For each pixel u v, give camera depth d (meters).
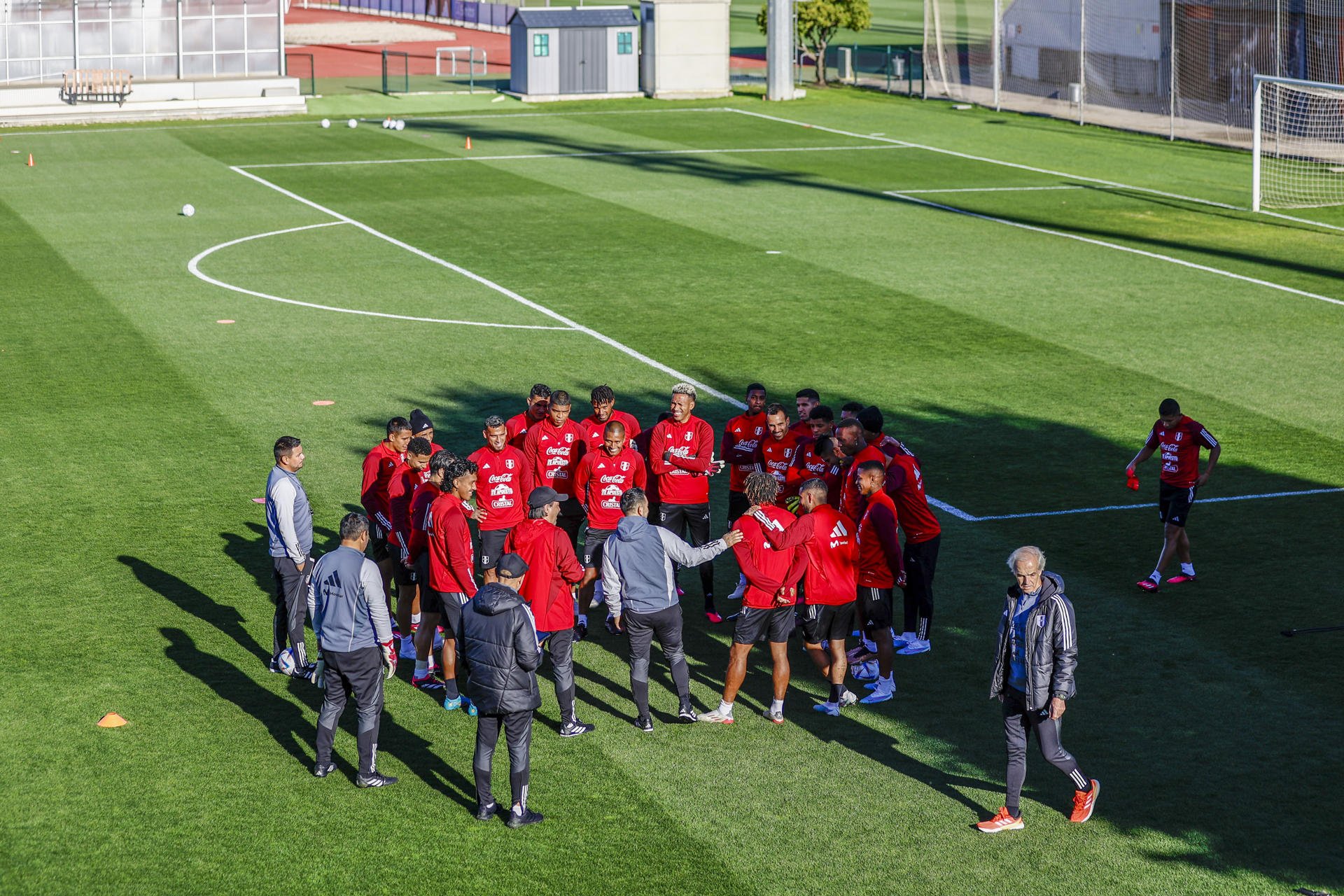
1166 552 13.80
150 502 15.90
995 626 13.10
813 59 65.38
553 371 21.30
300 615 11.90
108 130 46.81
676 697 11.86
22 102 47.81
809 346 22.66
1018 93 56.69
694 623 13.50
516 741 9.61
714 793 10.17
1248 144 45.00
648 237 30.89
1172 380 20.89
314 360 21.72
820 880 9.05
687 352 22.33
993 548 14.93
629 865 9.20
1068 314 24.70
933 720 11.36
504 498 13.02
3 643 12.35
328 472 16.86
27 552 14.39
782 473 14.17
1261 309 25.11
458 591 11.26
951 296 25.88
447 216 33.12
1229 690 11.73
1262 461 17.55
